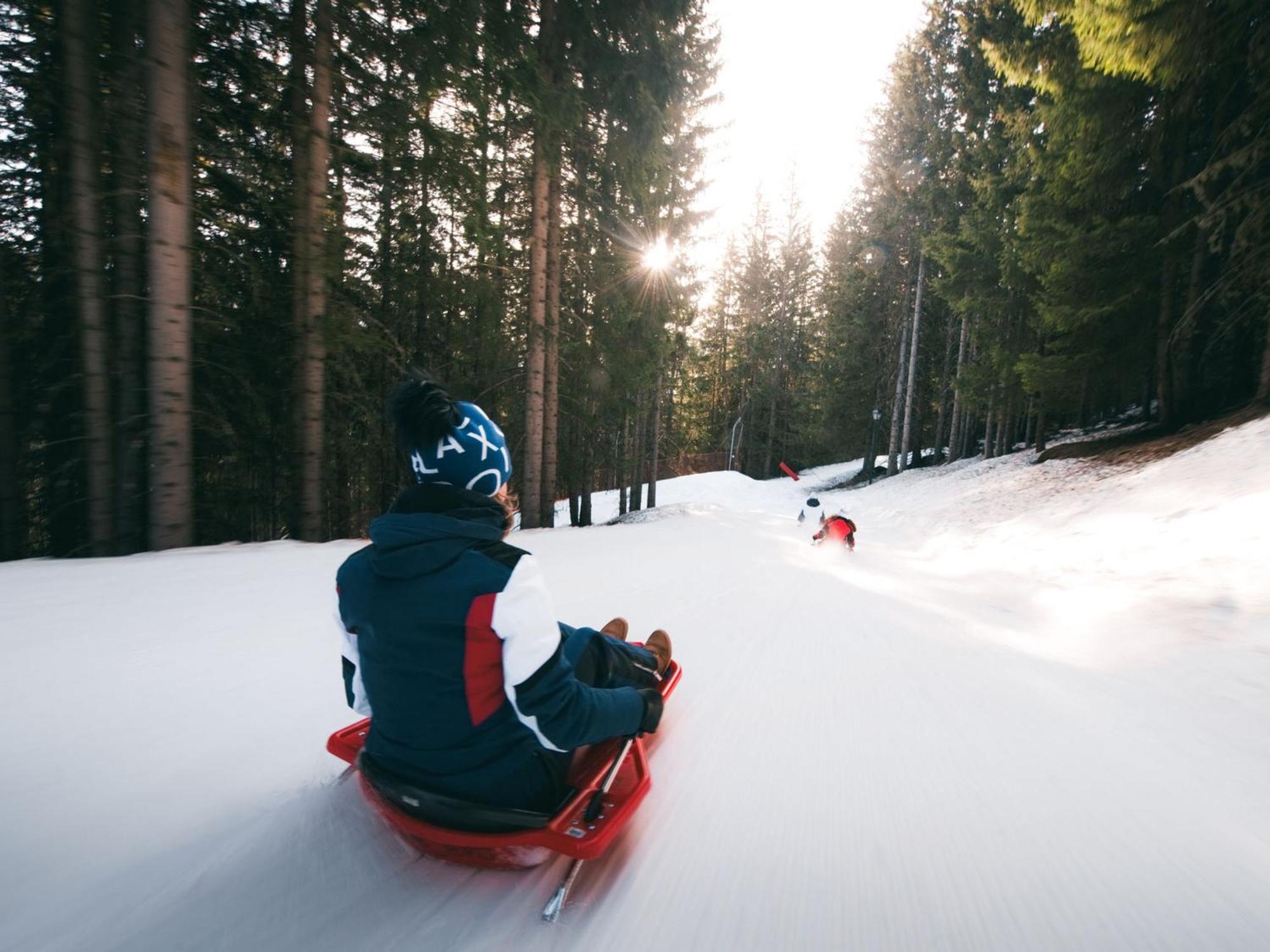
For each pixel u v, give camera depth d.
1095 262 13.68
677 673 2.86
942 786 2.30
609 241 14.35
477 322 12.55
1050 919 1.60
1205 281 13.38
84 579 5.09
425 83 8.41
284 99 8.77
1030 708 3.09
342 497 12.85
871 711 3.03
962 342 25.88
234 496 10.52
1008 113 17.58
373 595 1.48
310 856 1.74
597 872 1.75
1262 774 2.39
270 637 3.80
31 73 7.47
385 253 12.14
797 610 5.39
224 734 2.51
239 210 8.98
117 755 2.30
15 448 7.85
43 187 8.22
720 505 24.39
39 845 1.75
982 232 18.94
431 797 1.52
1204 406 14.08
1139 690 3.34
